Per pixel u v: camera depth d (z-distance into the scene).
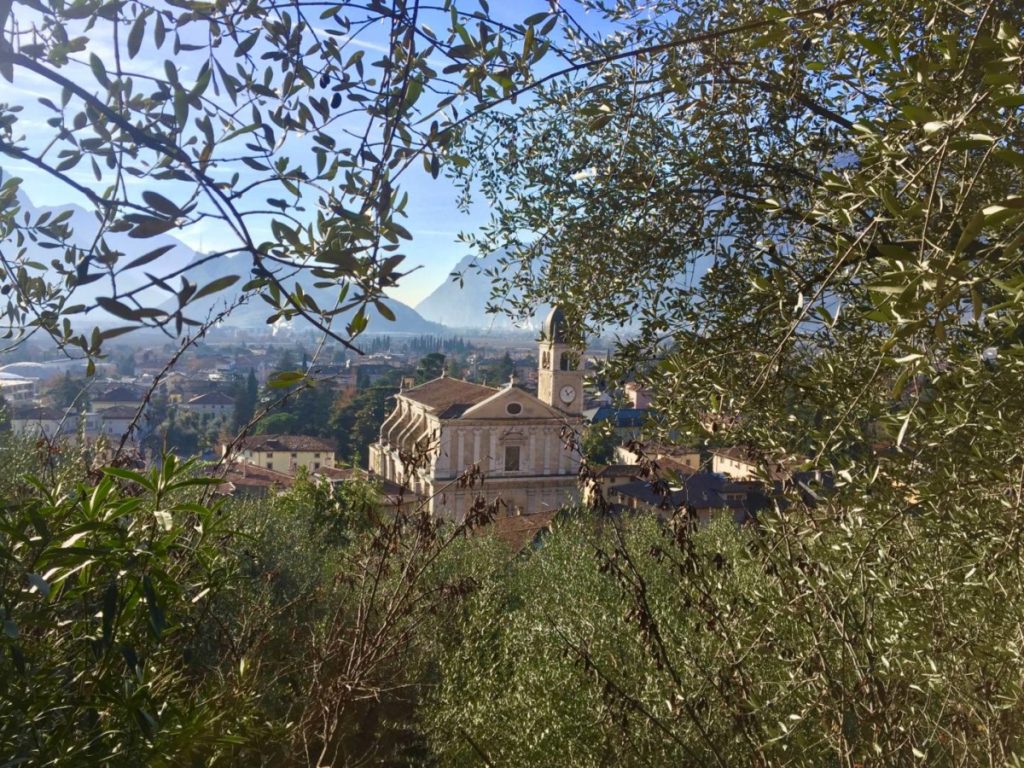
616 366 4.27
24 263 2.60
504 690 7.03
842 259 2.20
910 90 2.10
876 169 2.37
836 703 3.08
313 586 8.53
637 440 3.75
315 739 4.62
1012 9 2.20
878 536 3.01
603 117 3.46
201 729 2.42
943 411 2.73
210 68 1.75
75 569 2.02
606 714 5.12
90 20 1.64
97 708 2.11
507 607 9.97
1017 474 2.72
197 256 1.29
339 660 4.83
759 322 3.59
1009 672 2.80
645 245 4.32
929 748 3.19
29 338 2.52
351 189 1.84
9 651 1.94
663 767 4.59
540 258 4.95
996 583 2.83
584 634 6.12
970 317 2.83
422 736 7.40
